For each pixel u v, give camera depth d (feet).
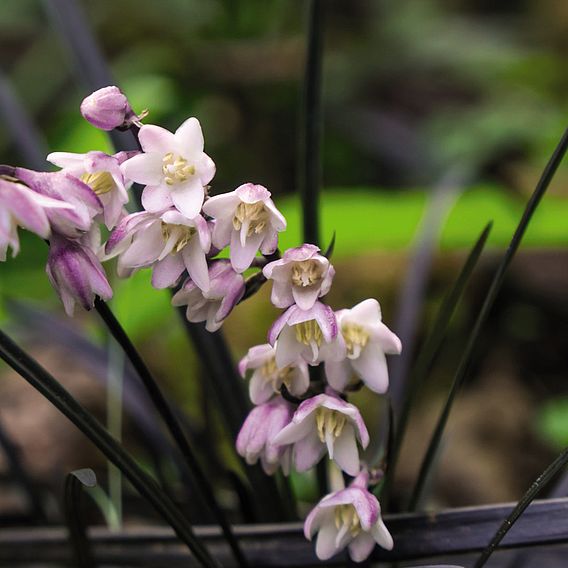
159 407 0.80
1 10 2.63
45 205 0.72
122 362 1.06
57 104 2.37
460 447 1.62
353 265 1.88
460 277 0.85
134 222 0.74
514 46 2.96
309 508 1.09
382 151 2.30
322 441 0.77
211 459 1.03
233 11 2.52
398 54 2.81
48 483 1.19
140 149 0.78
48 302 1.81
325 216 1.35
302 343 0.75
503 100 2.56
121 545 0.90
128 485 1.20
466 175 1.39
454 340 1.88
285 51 2.48
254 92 2.43
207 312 0.77
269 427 0.78
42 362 1.67
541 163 2.15
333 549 0.78
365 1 3.09
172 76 2.43
